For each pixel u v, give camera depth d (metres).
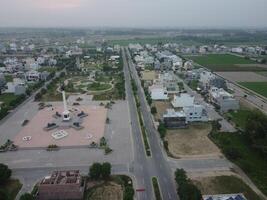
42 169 139.88
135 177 131.75
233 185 123.06
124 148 161.38
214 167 138.88
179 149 159.12
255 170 134.75
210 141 169.38
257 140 164.75
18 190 122.56
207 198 111.81
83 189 119.44
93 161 146.88
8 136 179.25
